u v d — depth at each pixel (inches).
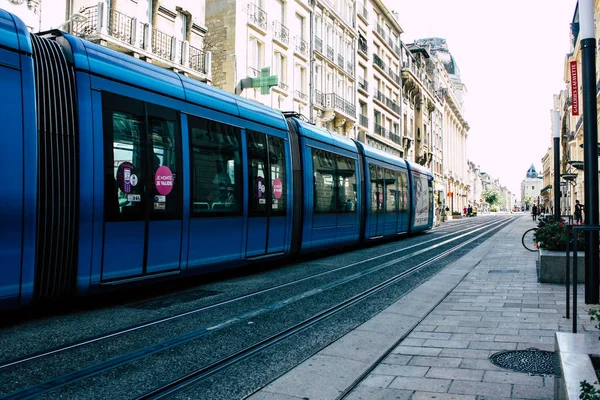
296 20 1279.5
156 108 306.5
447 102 3403.1
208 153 350.3
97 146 263.7
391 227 784.3
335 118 1496.1
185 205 323.9
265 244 423.5
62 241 246.1
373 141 1804.9
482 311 263.6
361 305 290.2
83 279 255.9
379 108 1897.1
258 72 1100.5
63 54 261.6
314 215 514.3
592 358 109.0
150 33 800.3
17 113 228.1
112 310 272.4
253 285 363.3
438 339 210.7
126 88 287.1
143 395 148.5
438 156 3011.8
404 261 520.1
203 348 200.2
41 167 238.1
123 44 741.9
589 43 266.8
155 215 298.7
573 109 1043.3
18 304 229.5
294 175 482.9
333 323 245.6
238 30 1019.9
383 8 1926.7
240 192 386.3
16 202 224.5
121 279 276.2
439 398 144.0
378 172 729.6
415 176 950.4
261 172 418.0
